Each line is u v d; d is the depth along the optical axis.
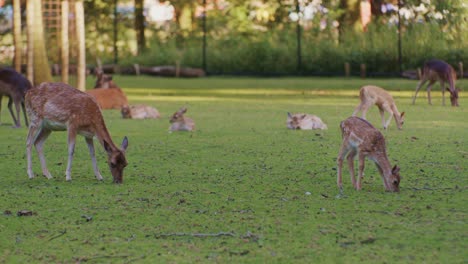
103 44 46.56
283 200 10.50
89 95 12.17
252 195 10.89
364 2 45.34
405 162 13.86
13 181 12.21
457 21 39.91
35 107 12.26
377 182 11.88
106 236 8.68
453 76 26.89
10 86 20.02
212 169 13.30
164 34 48.12
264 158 14.58
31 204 10.38
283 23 45.03
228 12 46.12
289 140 17.33
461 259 7.65
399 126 19.33
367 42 41.09
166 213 9.76
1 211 9.95
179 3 47.94
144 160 14.41
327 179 12.22
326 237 8.50
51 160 14.50
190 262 7.68
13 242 8.48
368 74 40.16
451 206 10.00
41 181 12.20
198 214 9.68
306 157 14.66
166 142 17.09
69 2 36.50
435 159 14.20
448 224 9.01
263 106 27.67
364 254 7.86
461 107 26.38
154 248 8.18
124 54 46.47
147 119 22.84
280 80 39.78
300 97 32.16
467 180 11.98
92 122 11.97
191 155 15.04
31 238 8.64
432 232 8.65
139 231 8.88
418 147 15.86
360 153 11.05
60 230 8.98
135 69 43.44
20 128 20.28
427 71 27.19
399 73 39.19
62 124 12.09
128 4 47.47
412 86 35.47
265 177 12.44
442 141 16.83
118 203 10.40
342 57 41.09
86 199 10.67
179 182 12.02
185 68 42.75
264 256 7.84
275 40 43.44
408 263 7.55
